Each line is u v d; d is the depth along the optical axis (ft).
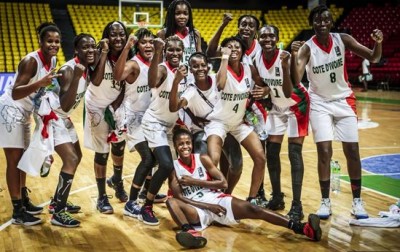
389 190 16.94
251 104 13.79
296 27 60.80
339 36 13.67
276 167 14.56
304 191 16.70
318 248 11.42
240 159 13.92
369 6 63.52
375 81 58.90
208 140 13.26
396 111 39.83
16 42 52.06
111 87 13.73
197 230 12.62
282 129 14.34
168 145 13.29
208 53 15.78
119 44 13.30
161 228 12.96
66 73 12.73
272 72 13.66
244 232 12.57
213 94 13.39
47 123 12.77
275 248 11.43
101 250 11.30
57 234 12.40
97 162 14.25
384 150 24.47
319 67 13.48
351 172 13.80
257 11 63.93
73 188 16.88
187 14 15.19
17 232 12.52
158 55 12.42
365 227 13.00
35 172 12.53
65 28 56.80
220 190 13.12
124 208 14.11
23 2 57.47
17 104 12.91
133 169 20.11
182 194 12.89
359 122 33.91
